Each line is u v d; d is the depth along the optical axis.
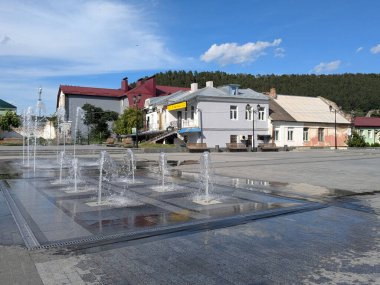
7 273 4.30
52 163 20.66
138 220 6.83
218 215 7.25
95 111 55.06
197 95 39.47
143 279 4.12
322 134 48.62
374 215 7.28
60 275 4.24
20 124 54.41
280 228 6.28
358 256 4.84
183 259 4.75
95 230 6.13
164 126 46.53
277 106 48.00
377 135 57.62
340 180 12.81
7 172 15.77
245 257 4.82
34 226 6.39
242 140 41.97
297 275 4.22
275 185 11.59
